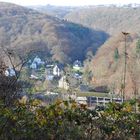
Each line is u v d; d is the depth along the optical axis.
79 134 4.78
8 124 4.46
